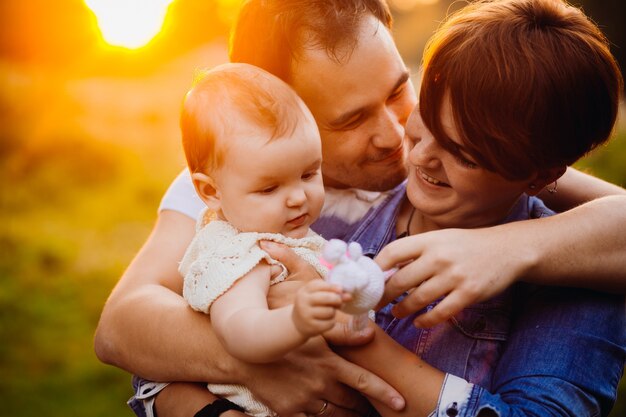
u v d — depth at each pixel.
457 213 1.60
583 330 1.55
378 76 1.68
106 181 9.02
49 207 8.21
